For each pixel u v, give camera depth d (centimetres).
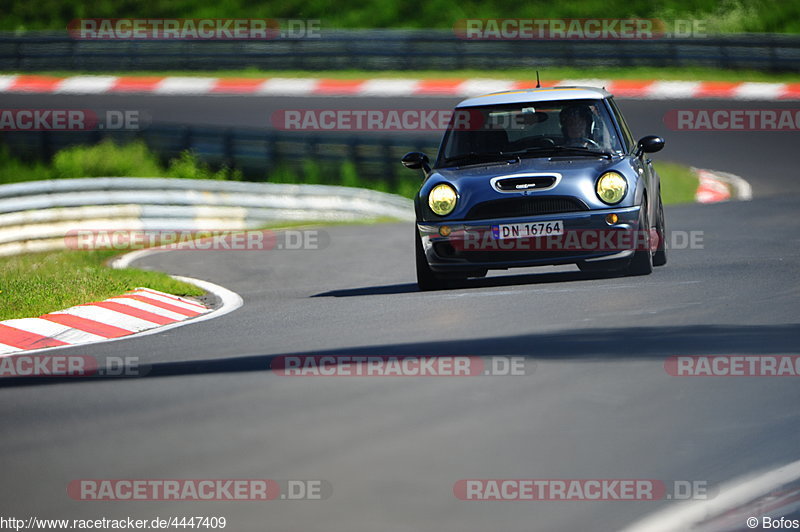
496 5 13750
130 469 1525
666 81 10975
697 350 2152
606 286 3062
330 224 6894
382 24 13762
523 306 2791
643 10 13500
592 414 1722
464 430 1645
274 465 1502
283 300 3444
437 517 1282
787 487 1379
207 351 2477
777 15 13462
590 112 3378
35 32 12850
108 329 3028
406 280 3769
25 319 3058
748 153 8700
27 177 8412
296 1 14188
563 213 3106
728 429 1631
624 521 1270
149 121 10119
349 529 1252
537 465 1473
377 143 8462
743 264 3450
